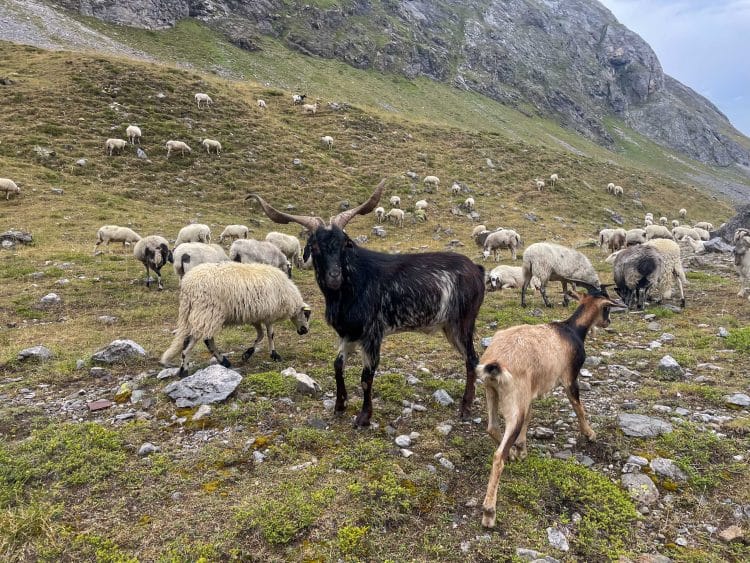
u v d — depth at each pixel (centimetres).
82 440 477
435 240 2511
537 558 351
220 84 4222
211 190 2731
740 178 12544
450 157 4059
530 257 1188
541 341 467
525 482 438
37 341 826
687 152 13725
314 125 4100
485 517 380
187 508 392
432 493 419
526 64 12431
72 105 3109
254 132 3497
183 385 584
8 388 617
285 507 385
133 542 356
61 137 2789
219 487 421
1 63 3550
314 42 7862
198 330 645
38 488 414
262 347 820
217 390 573
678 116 14512
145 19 6169
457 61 10731
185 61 5741
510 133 8200
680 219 3997
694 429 523
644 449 495
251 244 1298
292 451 475
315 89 6325
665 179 5262
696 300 1162
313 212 2773
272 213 553
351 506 394
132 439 491
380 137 4156
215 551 344
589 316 534
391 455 475
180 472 441
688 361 745
